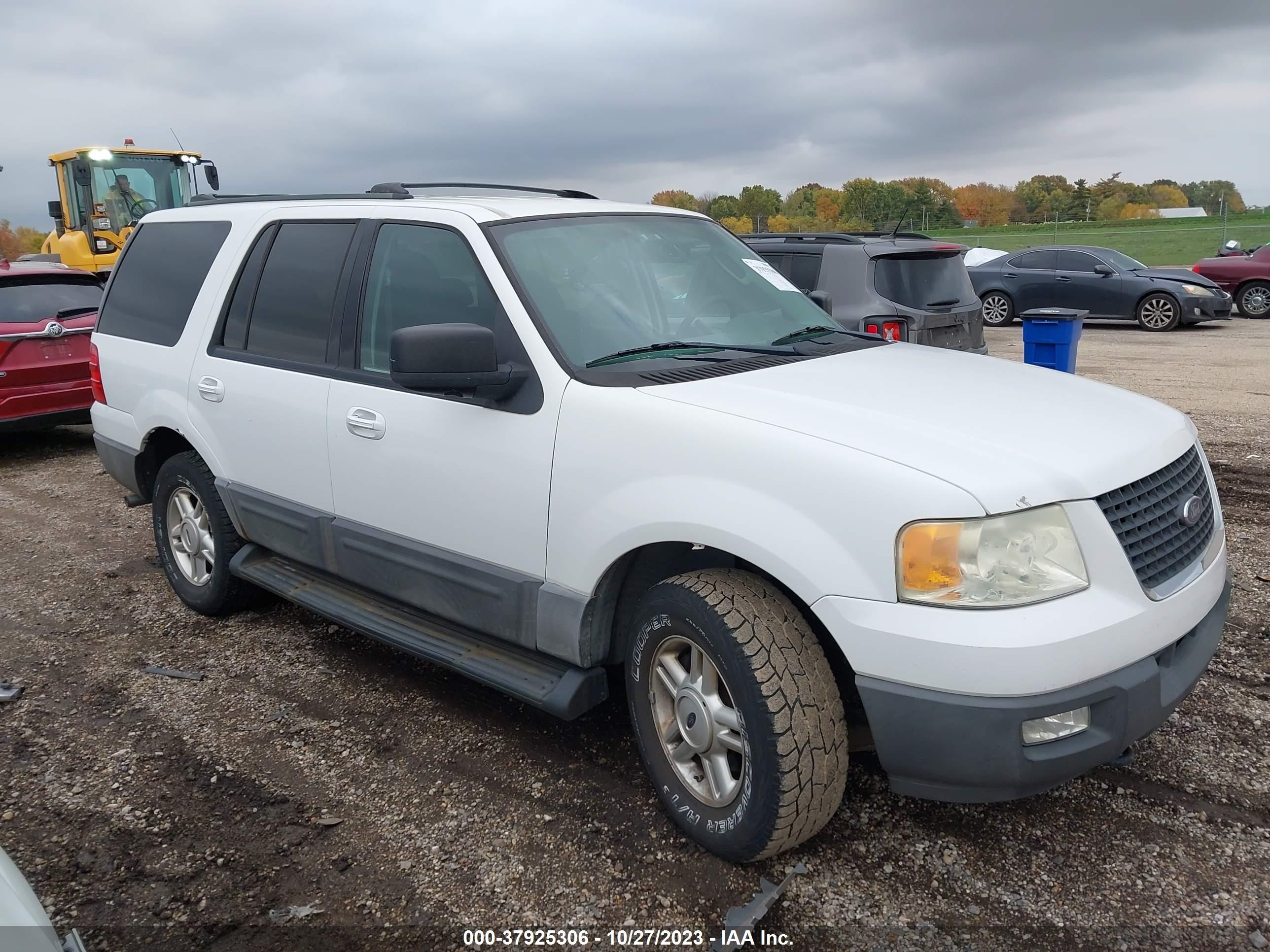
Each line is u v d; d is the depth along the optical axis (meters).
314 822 3.03
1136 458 2.62
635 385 2.91
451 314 3.36
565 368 3.00
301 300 3.95
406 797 3.16
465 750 3.45
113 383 5.01
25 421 8.39
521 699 3.09
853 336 3.78
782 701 2.47
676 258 3.70
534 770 3.30
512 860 2.81
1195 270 19.22
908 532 2.30
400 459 3.42
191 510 4.73
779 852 2.67
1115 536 2.42
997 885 2.63
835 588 2.39
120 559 5.82
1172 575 2.61
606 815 3.02
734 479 2.56
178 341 4.56
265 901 2.67
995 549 2.28
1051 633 2.26
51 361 8.43
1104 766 3.17
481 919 2.57
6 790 3.28
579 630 2.94
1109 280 16.91
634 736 3.52
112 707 3.88
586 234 3.53
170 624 4.76
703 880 2.69
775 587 2.65
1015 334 16.88
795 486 2.46
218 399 4.26
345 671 4.17
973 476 2.33
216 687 4.04
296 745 3.53
